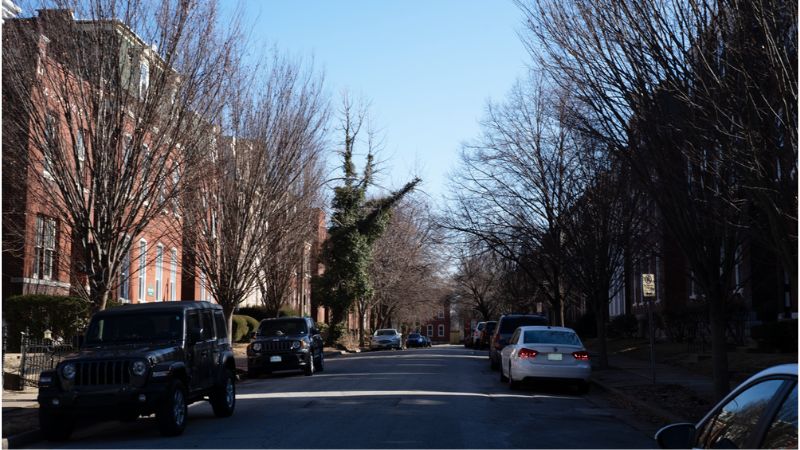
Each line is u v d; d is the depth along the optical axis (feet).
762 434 14.96
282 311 158.30
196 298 137.39
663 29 36.91
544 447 37.88
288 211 99.25
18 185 64.08
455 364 106.52
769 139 32.19
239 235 93.71
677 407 52.44
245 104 91.76
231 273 93.86
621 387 66.13
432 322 477.36
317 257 162.91
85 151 60.54
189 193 84.02
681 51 36.47
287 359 83.71
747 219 40.60
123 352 41.27
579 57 41.16
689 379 70.38
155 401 40.01
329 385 70.95
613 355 114.52
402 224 183.73
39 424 41.63
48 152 60.13
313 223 115.44
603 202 77.61
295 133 94.84
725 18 33.88
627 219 77.10
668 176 41.09
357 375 84.64
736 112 33.24
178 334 44.68
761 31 32.65
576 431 43.57
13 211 69.77
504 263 113.39
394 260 182.19
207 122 68.85
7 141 60.29
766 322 82.89
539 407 55.16
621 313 161.58
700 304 98.73
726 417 16.87
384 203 164.45
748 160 32.60
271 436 40.19
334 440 38.68
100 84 59.93
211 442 38.83
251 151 92.58
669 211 43.91
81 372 39.99
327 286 163.22
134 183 62.95
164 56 62.90
